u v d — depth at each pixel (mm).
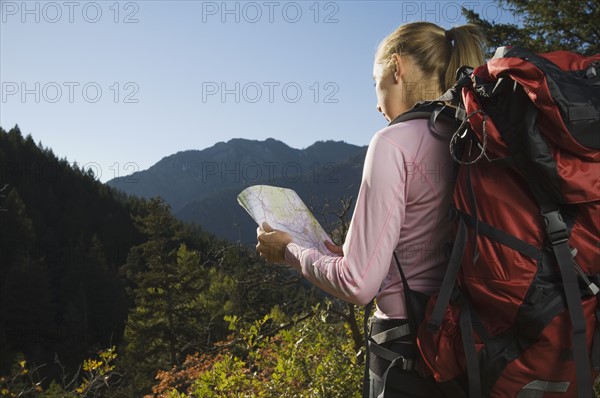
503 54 1181
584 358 1110
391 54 1462
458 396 1222
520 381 1145
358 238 1270
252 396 4812
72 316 55469
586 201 1105
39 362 47031
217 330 16406
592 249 1132
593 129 1088
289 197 1598
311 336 5824
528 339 1144
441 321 1194
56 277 70250
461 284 1211
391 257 1284
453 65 1424
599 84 1163
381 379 1328
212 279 40750
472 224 1187
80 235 78688
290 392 4891
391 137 1299
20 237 68938
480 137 1172
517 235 1142
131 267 62500
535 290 1121
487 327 1172
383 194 1265
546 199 1126
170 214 44906
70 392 7730
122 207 103875
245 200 1555
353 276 1256
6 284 55438
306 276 1383
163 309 38438
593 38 14156
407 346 1293
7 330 51125
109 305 63531
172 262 42469
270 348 5887
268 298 15844
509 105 1151
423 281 1305
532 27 14555
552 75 1117
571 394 1175
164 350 37156
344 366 4902
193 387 5957
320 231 1587
